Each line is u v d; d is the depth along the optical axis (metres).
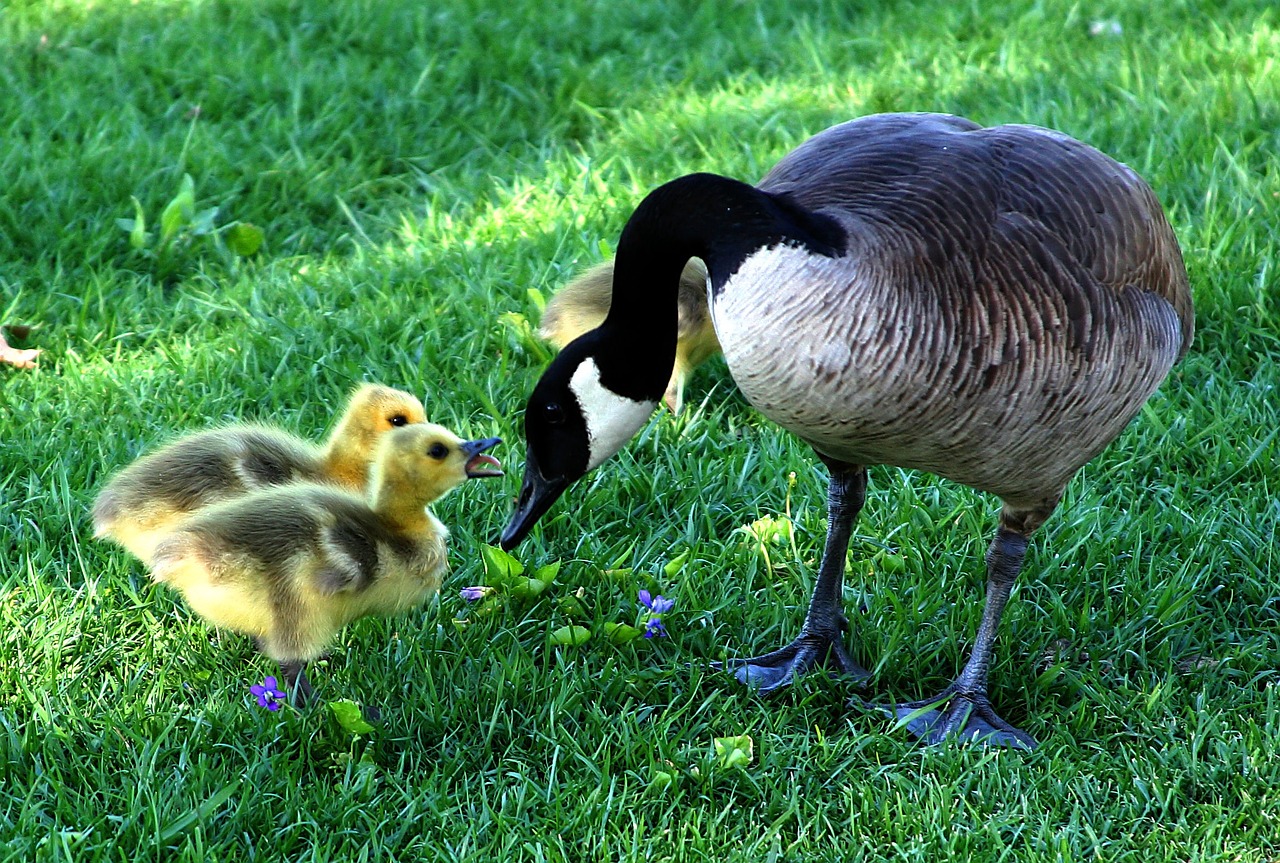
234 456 6.58
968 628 6.57
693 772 5.63
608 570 6.76
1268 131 10.65
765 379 5.10
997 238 5.18
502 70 12.12
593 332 5.71
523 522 5.79
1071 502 7.39
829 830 5.49
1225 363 8.36
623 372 5.63
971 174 5.36
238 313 8.80
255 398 8.01
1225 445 7.63
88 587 6.53
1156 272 5.71
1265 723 6.03
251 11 12.95
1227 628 6.66
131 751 5.61
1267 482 7.50
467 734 5.85
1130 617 6.68
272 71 11.71
